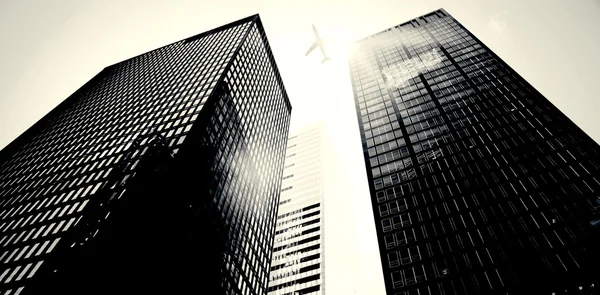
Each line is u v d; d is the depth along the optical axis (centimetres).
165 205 5106
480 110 8050
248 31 11269
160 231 4856
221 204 7038
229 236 7038
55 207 5553
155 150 6028
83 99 11188
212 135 7294
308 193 13538
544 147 6419
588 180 5494
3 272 4303
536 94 7800
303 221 12269
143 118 7812
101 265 4088
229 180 7769
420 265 5181
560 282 4216
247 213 8444
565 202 5250
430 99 9169
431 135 7906
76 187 5925
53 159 7731
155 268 4497
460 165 6769
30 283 4006
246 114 9812
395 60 11856
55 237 4731
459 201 5988
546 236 4834
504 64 9231
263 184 10156
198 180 6194
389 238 5834
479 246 5078
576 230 4778
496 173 6253
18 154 8981
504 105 7900
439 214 5891
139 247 4478
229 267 6650
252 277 7712
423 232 5691
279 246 11669
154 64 11762
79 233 4606
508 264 4666
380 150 8112
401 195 6625
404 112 9094
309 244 11244
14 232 5234
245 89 10062
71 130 9075
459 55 10600
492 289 4459
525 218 5238
